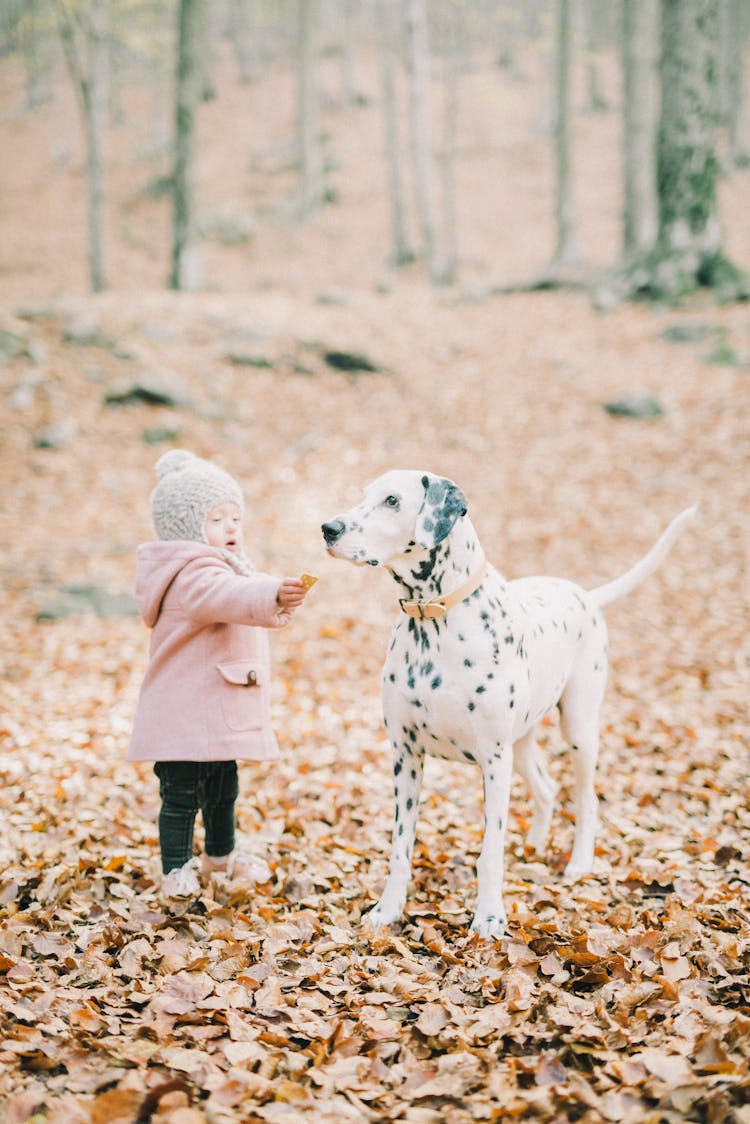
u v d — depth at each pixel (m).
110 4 22.73
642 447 11.76
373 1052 2.59
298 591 3.40
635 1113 2.28
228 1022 2.71
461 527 3.40
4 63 45.00
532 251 27.31
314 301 17.11
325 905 3.73
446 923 3.58
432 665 3.45
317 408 13.13
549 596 4.11
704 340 14.04
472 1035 2.65
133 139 37.78
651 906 3.78
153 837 4.46
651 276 15.70
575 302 16.48
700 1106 2.27
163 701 3.61
